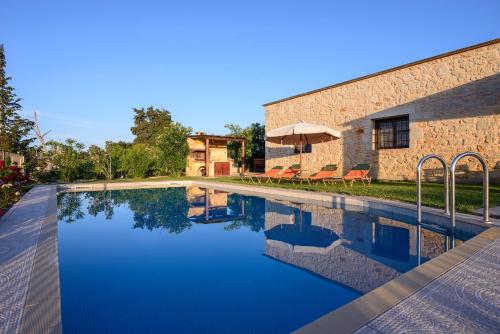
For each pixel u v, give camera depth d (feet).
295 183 37.99
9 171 24.64
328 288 8.39
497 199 19.38
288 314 7.04
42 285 7.20
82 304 7.63
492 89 28.76
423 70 33.96
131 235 15.24
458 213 15.34
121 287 8.73
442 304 6.01
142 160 52.49
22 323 5.45
